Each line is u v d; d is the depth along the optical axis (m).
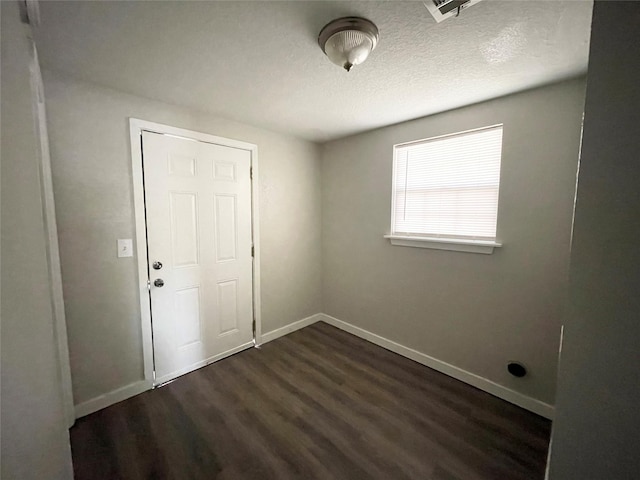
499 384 1.88
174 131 1.95
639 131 0.48
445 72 1.47
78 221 1.60
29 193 0.64
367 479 1.28
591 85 0.52
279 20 1.09
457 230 2.06
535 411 1.72
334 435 1.54
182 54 1.32
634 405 0.52
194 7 1.02
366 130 2.54
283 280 2.80
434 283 2.20
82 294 1.64
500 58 1.34
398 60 1.36
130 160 1.77
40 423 0.67
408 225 2.36
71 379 1.61
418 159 2.26
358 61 1.21
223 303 2.35
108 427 1.58
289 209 2.78
